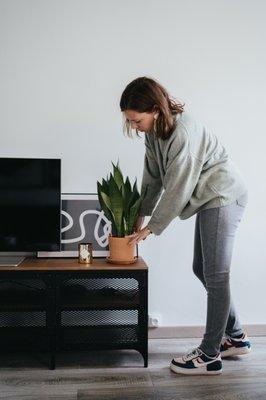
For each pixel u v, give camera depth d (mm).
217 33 2037
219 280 1543
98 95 1982
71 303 1666
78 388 1470
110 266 1655
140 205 1708
